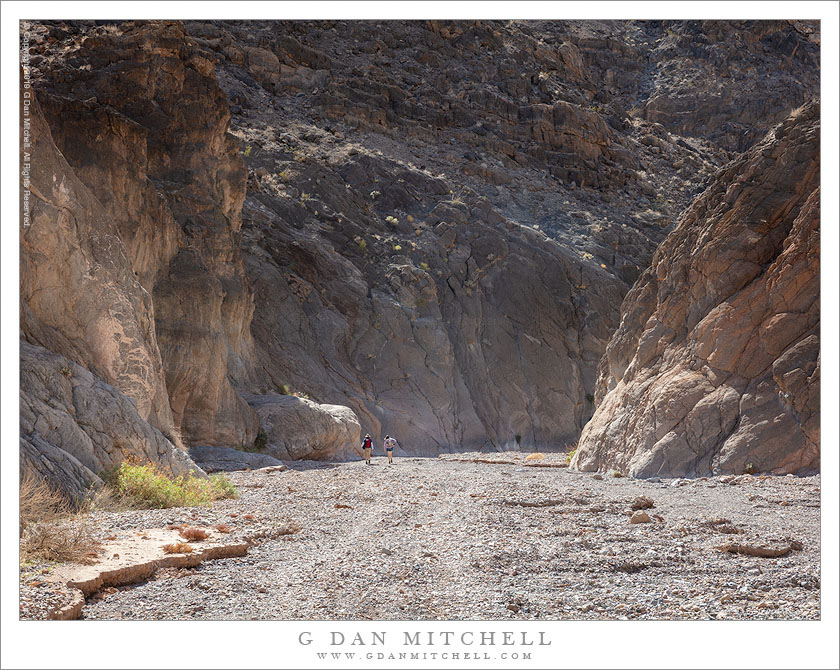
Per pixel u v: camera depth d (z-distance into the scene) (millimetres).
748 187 18172
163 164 26734
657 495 13344
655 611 6504
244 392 28625
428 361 43281
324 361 39688
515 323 48219
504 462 27688
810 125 17828
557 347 48219
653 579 7543
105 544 8008
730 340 17016
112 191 21516
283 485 15742
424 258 48031
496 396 45656
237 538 8922
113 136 21750
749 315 16953
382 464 24797
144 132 23078
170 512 10711
